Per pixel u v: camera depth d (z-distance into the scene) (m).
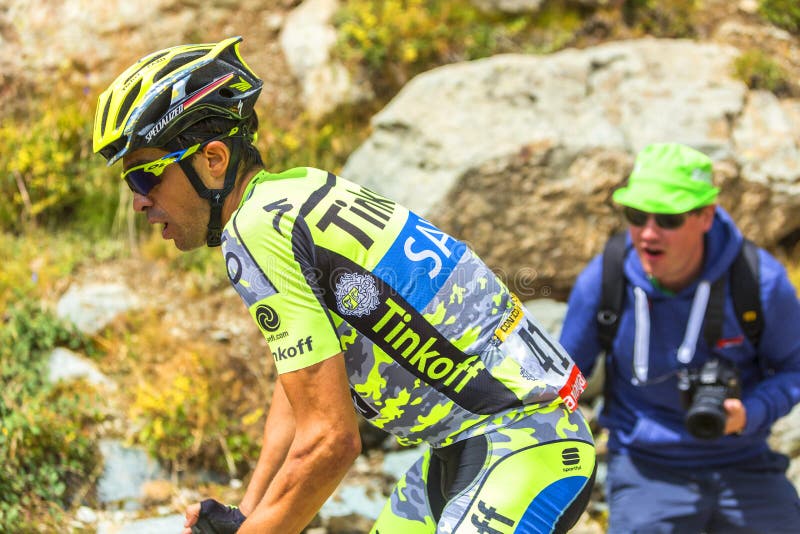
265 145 10.77
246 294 3.85
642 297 5.95
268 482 4.65
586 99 10.49
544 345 4.21
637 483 6.12
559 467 4.01
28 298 9.05
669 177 5.74
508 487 3.91
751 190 10.06
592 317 6.07
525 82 10.50
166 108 3.88
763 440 6.10
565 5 12.18
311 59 11.50
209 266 9.81
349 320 3.94
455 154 9.83
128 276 9.62
